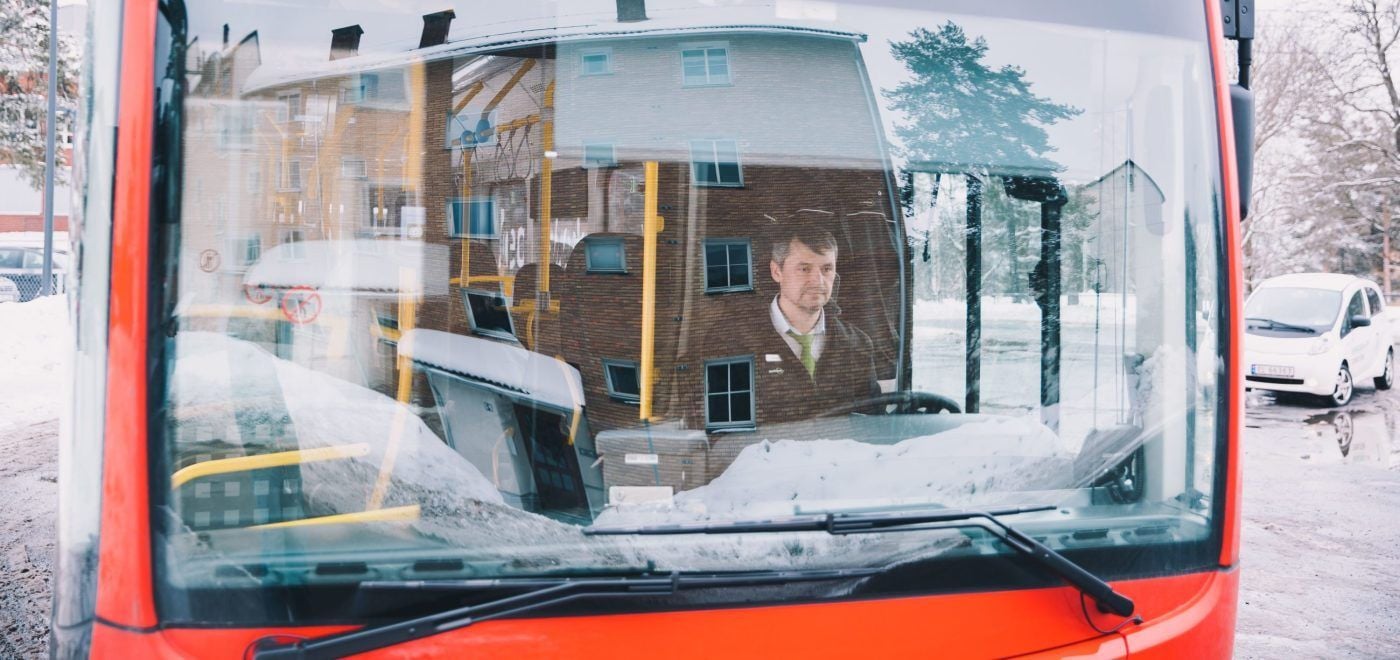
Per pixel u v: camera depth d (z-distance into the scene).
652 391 2.28
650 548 2.01
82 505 1.87
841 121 2.37
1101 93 2.45
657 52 2.31
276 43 2.04
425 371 2.15
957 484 2.30
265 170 2.01
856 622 2.01
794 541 2.04
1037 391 2.40
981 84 2.42
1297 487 9.84
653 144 2.31
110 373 1.87
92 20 1.96
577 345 2.27
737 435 2.29
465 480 2.10
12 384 13.08
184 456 1.89
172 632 1.85
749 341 2.32
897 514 2.22
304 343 2.03
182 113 1.94
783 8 2.34
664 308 2.31
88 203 1.91
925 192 2.39
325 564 1.95
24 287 24.16
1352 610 6.28
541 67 2.27
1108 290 2.41
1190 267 2.39
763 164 2.33
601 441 2.25
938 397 2.38
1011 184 2.42
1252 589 6.69
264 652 1.80
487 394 2.18
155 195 1.90
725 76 2.33
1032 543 2.08
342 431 2.04
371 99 2.13
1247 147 2.57
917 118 2.39
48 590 5.64
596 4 2.28
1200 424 2.33
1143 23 2.47
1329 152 35.84
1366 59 32.25
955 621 2.05
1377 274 41.66
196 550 1.88
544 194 2.27
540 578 1.99
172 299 1.90
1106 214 2.43
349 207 2.12
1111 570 2.21
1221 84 2.47
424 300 2.16
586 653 1.90
